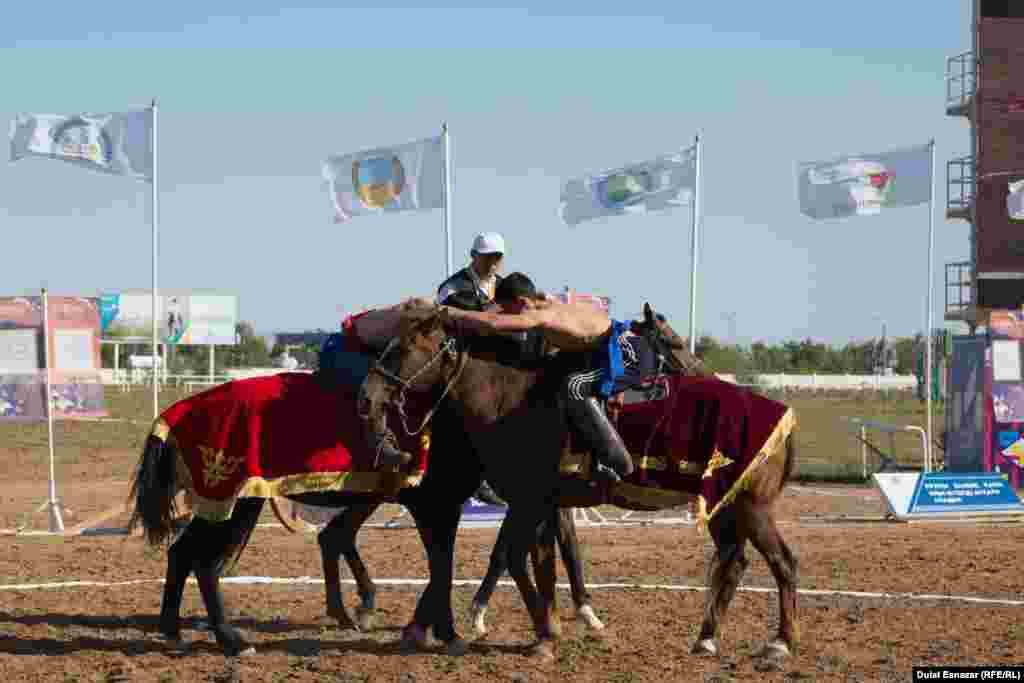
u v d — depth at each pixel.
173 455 10.34
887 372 103.06
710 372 10.77
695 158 21.78
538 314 9.94
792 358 112.38
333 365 10.66
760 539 10.17
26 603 12.88
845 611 12.49
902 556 16.38
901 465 28.84
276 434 10.29
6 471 28.48
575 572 11.61
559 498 10.38
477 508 19.14
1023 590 13.89
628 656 10.46
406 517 20.30
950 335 26.11
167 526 10.45
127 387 65.56
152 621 11.95
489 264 11.13
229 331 82.44
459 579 14.46
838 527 19.42
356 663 10.20
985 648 10.78
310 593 13.59
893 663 10.15
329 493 10.68
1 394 18.41
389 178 20.45
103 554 16.45
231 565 10.66
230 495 10.16
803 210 23.73
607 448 9.92
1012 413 23.67
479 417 10.23
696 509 9.94
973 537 18.27
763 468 10.10
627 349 10.20
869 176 23.31
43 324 18.30
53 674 9.84
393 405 10.10
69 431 40.03
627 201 22.09
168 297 81.94
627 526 19.47
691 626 11.77
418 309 10.09
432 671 9.92
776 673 9.84
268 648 10.84
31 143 20.16
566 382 10.03
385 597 13.31
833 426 45.69
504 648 10.82
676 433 10.04
